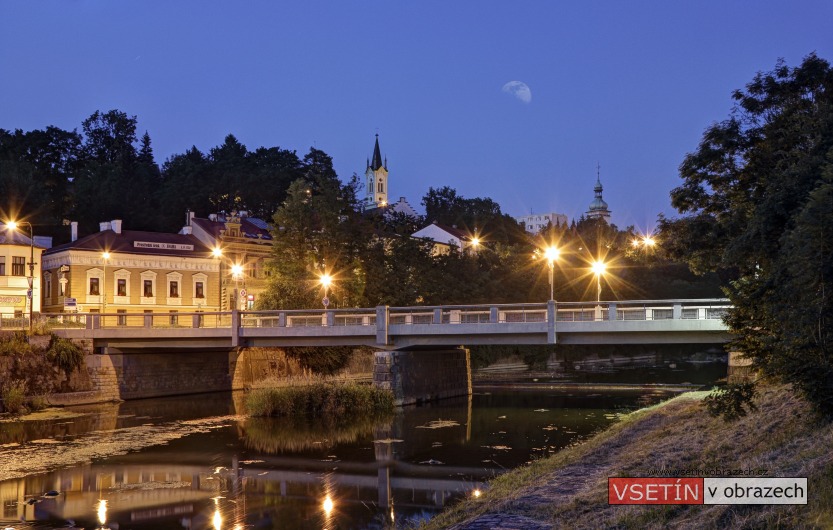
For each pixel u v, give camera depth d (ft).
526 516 55.62
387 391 162.40
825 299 57.31
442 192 547.49
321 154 419.95
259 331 174.91
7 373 164.35
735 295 68.95
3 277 217.97
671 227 122.31
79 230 309.22
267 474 99.81
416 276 262.67
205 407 173.58
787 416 66.85
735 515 42.91
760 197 96.32
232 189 361.51
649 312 142.51
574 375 259.39
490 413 158.61
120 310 241.76
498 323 153.38
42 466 105.40
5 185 287.28
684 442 75.92
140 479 96.78
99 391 181.06
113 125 401.49
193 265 258.37
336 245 237.86
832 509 38.96
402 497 86.12
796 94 100.22
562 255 362.33
